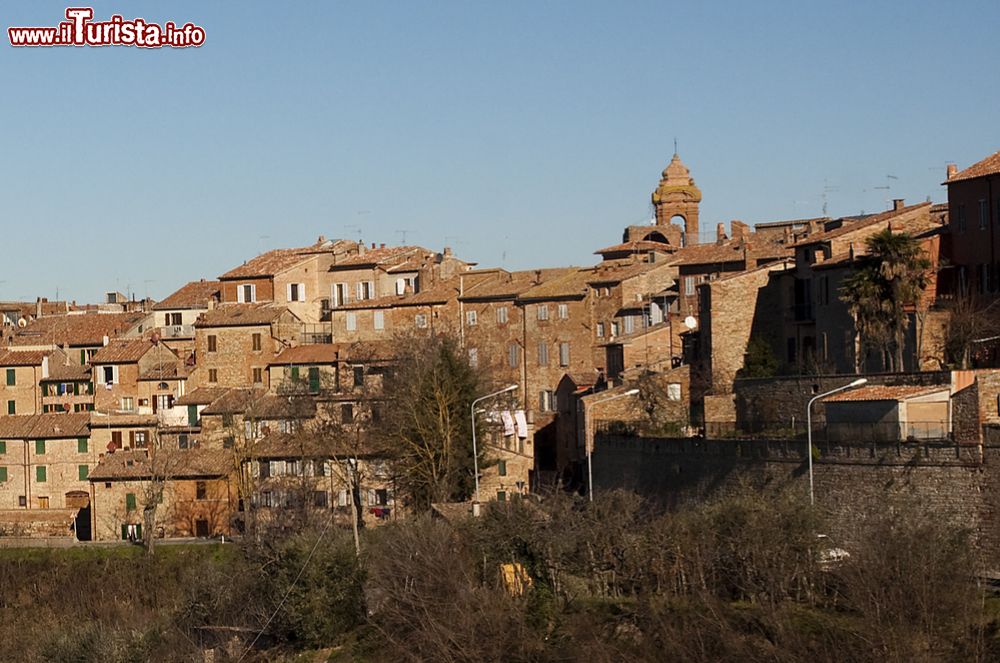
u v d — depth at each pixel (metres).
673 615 117.12
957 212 155.75
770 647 108.69
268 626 139.62
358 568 138.00
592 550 128.62
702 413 165.50
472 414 166.62
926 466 119.56
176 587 165.38
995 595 109.31
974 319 142.38
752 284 178.50
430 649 121.94
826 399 139.88
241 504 197.25
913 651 101.81
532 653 117.94
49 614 167.00
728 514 124.00
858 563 110.44
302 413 199.75
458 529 139.25
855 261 157.50
